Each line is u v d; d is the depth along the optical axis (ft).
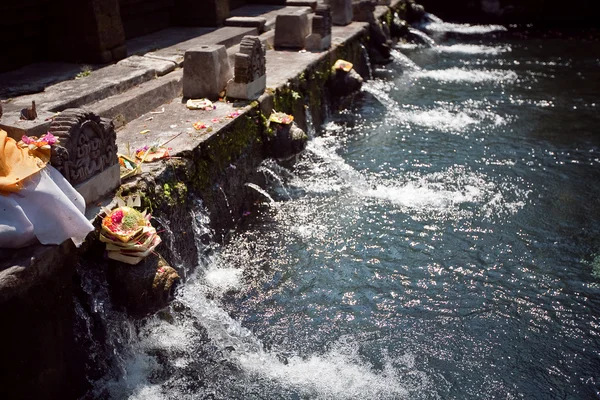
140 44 14.88
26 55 12.58
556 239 10.74
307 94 14.88
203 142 9.89
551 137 15.07
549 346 8.38
